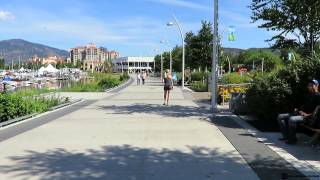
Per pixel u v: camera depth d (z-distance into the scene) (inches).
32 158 390.6
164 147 442.3
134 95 1378.0
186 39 2359.7
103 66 6756.9
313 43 692.7
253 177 322.7
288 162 369.4
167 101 997.8
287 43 716.0
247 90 669.3
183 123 629.6
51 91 1350.9
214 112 785.6
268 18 702.5
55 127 599.5
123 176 327.6
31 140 489.1
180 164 366.3
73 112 812.0
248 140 479.8
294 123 443.5
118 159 386.3
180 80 2456.9
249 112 653.9
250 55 4958.2
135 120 673.6
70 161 378.3
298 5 663.8
